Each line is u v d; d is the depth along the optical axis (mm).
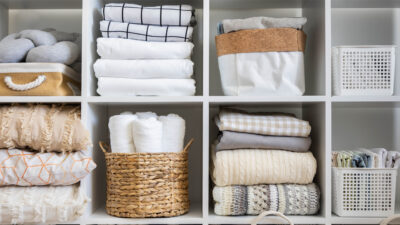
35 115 1236
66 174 1206
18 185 1233
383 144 1637
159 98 1285
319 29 1357
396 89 1640
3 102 1271
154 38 1354
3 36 1588
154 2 1552
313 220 1270
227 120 1318
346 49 1302
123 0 1528
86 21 1298
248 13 1646
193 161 1632
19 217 1185
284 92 1306
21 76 1270
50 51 1269
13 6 1602
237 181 1293
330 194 1276
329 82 1283
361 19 1644
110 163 1306
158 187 1262
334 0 1510
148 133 1259
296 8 1633
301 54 1313
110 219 1263
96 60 1384
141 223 1256
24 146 1236
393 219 1260
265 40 1306
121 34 1347
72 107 1331
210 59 1640
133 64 1313
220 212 1289
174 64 1314
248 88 1312
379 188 1277
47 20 1648
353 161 1285
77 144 1215
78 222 1261
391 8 1635
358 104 1414
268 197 1280
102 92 1319
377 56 1300
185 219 1267
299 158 1303
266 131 1322
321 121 1329
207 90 1284
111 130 1314
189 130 1640
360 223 1265
